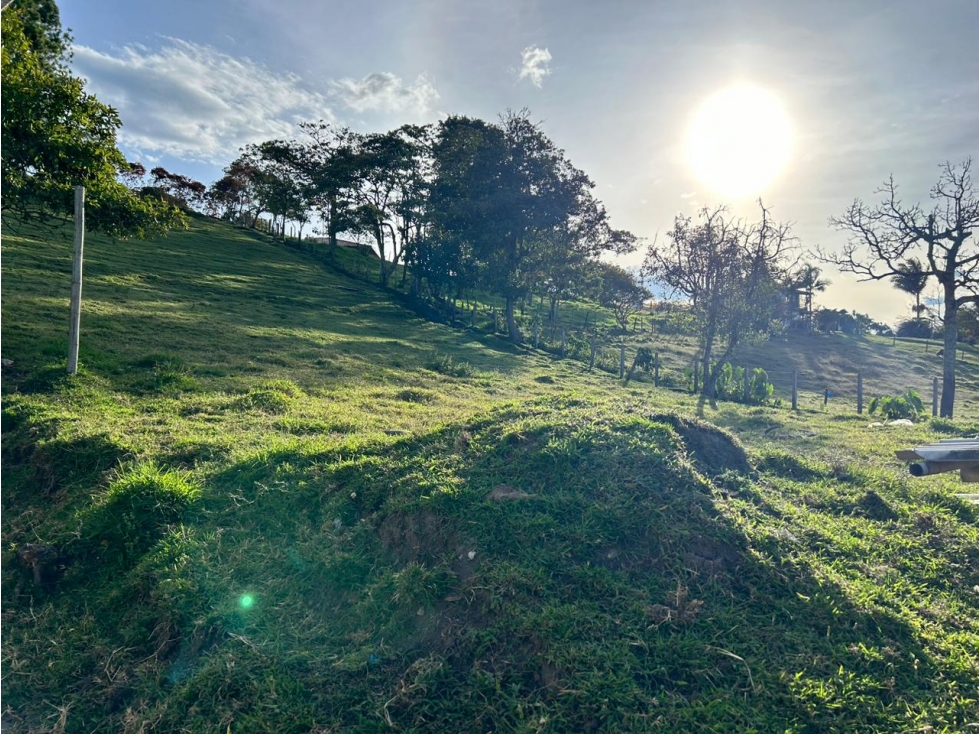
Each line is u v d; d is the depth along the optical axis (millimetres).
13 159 12438
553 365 26875
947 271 20109
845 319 59875
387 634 4301
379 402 12547
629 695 3580
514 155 36188
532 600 4258
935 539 5688
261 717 3752
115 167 14344
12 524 6453
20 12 16016
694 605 4242
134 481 6000
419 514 5246
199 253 43594
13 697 4266
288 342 20047
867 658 3852
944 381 20125
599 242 41188
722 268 22359
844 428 13898
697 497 5309
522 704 3621
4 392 10023
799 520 5656
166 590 4863
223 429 8883
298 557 5230
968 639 4113
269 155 59812
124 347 14820
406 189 50875
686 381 25844
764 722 3420
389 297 43156
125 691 4262
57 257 28188
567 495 5336
